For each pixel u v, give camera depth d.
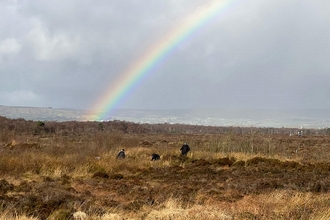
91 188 14.41
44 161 18.92
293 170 19.42
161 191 13.51
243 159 24.17
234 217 9.33
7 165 17.64
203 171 19.03
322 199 11.31
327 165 20.61
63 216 9.60
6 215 9.45
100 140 29.86
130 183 15.55
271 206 10.78
